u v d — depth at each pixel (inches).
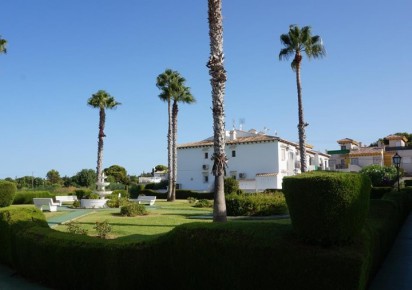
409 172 2687.0
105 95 1720.0
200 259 257.4
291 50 1339.8
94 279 306.3
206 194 1919.3
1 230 434.0
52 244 339.0
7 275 390.9
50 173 3735.2
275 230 250.1
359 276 210.5
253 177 2300.7
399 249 497.0
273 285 231.0
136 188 2160.4
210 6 590.6
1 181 1038.4
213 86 588.1
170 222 725.3
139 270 283.9
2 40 1270.9
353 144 3211.1
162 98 1713.8
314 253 221.8
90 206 1186.6
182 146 2536.9
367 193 241.4
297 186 232.2
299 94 1311.5
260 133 2635.3
